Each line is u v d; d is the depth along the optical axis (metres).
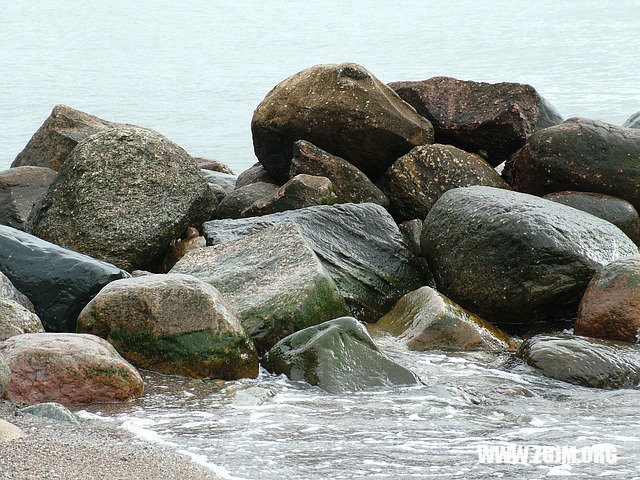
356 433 17.28
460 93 35.97
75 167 30.11
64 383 18.47
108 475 13.98
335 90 34.19
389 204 34.03
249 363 21.05
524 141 35.03
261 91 142.88
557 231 25.84
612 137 31.86
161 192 30.42
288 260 24.56
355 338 21.31
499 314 26.39
